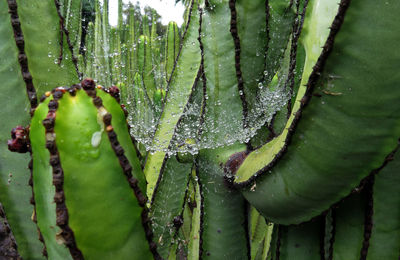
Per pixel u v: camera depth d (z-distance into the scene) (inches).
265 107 14.9
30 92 12.3
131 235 10.0
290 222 11.3
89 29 42.7
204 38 13.6
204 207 15.1
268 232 20.7
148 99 36.3
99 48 38.3
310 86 8.3
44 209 9.6
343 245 11.4
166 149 19.2
